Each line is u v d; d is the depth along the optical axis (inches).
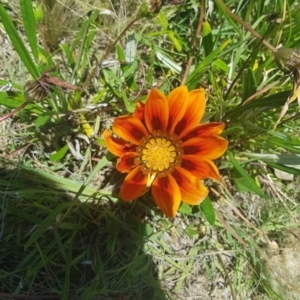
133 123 7.0
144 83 9.0
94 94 9.1
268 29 7.8
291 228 9.8
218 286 9.4
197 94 6.9
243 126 8.4
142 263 8.9
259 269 9.4
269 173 9.7
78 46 9.3
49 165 8.9
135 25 9.4
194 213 9.0
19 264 8.3
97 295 8.7
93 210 8.7
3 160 8.5
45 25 9.0
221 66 8.9
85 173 8.9
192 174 7.1
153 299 8.9
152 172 7.4
